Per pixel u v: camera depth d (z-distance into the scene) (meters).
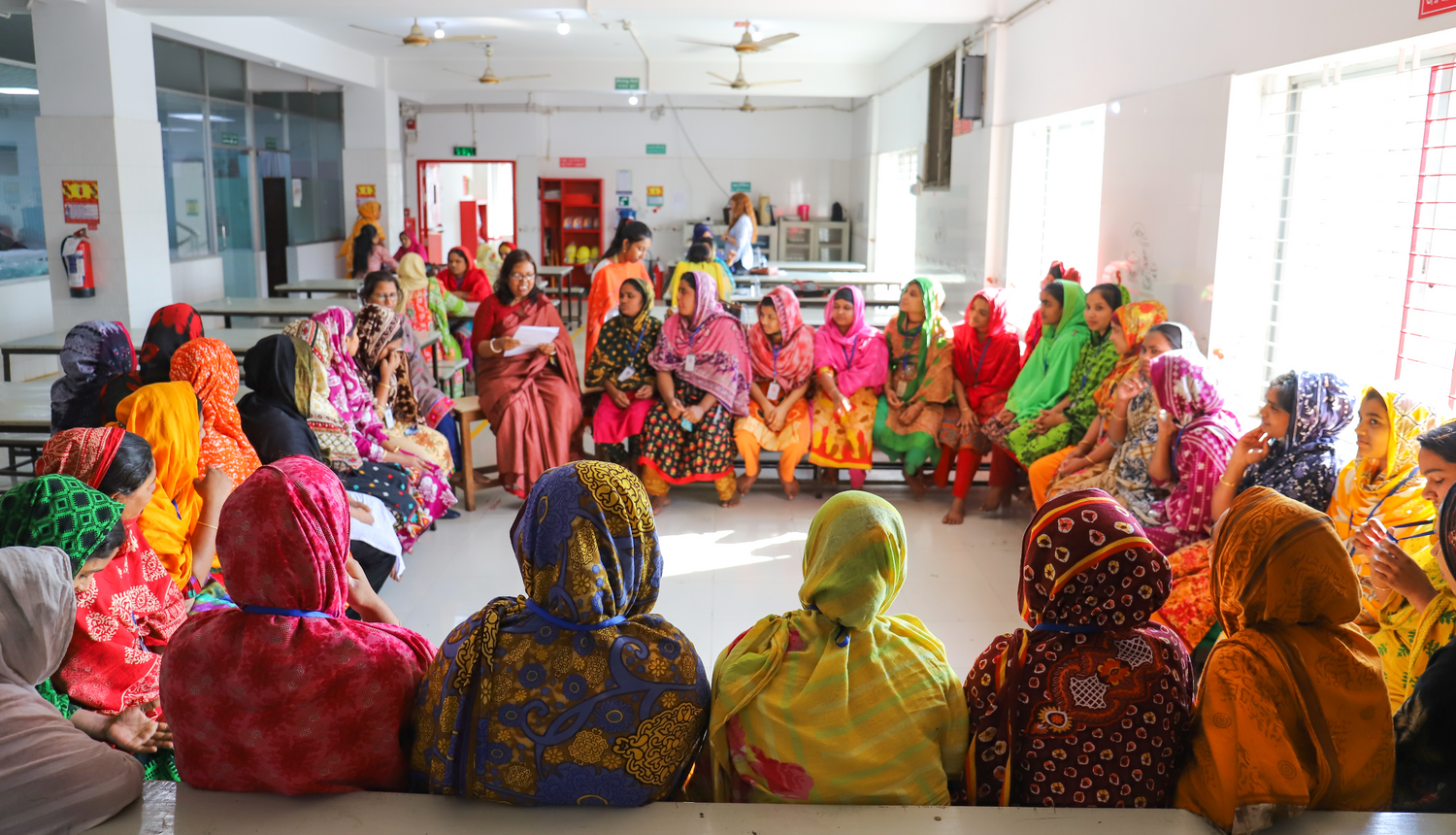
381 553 3.19
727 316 4.60
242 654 1.45
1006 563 4.02
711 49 10.07
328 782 1.52
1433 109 2.87
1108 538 1.51
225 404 2.93
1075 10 5.09
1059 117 5.46
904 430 4.64
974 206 6.74
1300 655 1.50
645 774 1.49
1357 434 2.55
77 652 1.82
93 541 1.72
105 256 6.62
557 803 1.50
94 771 1.45
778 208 13.61
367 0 5.98
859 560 1.54
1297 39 3.22
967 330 4.65
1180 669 1.55
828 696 1.53
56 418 3.26
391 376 4.18
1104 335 4.16
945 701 1.58
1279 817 1.45
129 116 6.59
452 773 1.49
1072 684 1.52
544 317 4.83
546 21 8.59
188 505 2.67
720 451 4.57
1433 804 1.62
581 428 4.90
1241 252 3.72
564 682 1.45
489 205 19.09
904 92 9.55
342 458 3.50
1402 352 3.05
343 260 12.45
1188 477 3.12
